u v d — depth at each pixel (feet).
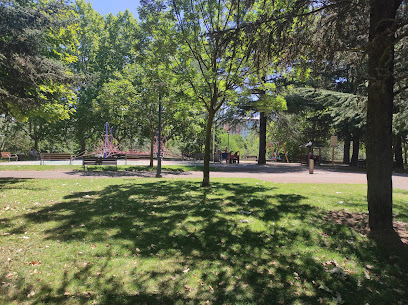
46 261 13.61
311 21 22.18
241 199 27.12
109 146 94.27
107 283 11.86
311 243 16.66
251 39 21.65
